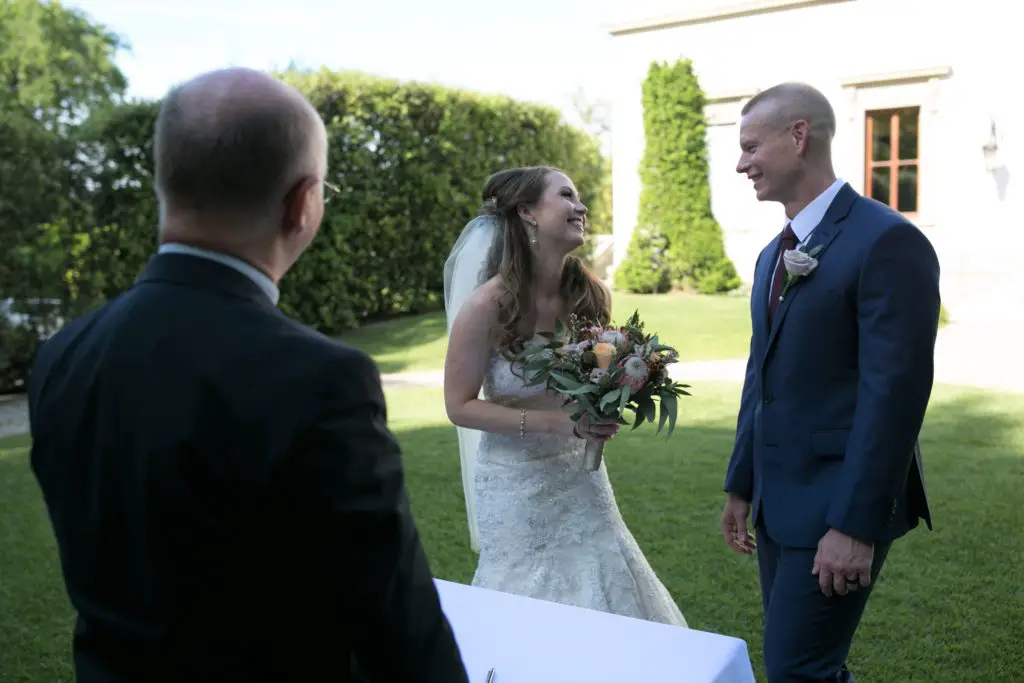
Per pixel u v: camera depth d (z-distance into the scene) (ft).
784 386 7.33
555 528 8.60
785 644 7.18
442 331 38.50
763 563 7.84
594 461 8.38
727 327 36.27
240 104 3.29
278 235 3.48
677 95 45.85
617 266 49.83
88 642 3.24
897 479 6.63
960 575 12.27
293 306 35.55
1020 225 38.65
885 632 10.67
